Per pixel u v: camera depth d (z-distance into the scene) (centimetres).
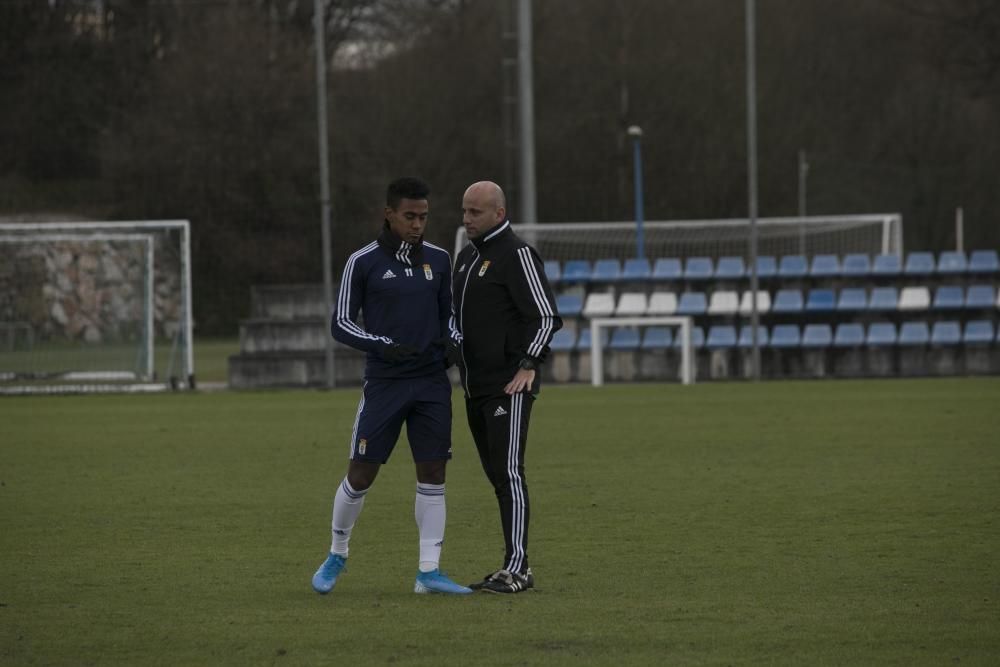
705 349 8888
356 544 2845
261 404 7162
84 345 9850
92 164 13112
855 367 8875
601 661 1811
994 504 3259
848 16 15838
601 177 14562
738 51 14900
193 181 12812
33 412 6750
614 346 9175
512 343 2325
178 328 8700
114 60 13538
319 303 9081
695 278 9588
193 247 11988
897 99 16325
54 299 9788
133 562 2639
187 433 5506
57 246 9812
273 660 1838
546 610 2145
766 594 2253
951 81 16138
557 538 2866
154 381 8862
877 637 1941
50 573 2522
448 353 2316
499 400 2319
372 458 2284
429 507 2322
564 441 4928
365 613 2142
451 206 14525
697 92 14762
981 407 6181
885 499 3366
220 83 13525
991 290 9262
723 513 3188
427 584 2300
